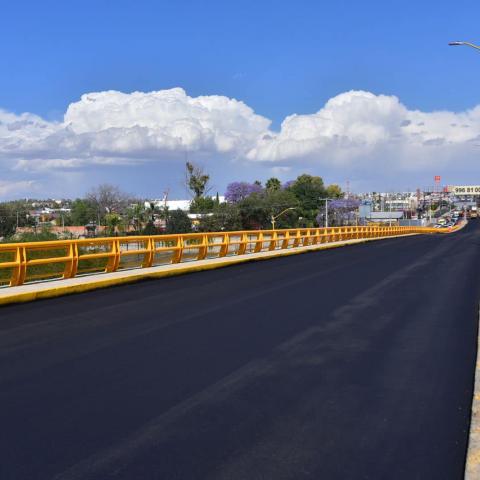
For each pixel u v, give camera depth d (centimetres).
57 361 865
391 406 664
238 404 668
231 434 575
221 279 2027
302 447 544
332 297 1561
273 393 711
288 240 3641
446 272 2273
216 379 771
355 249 4000
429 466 503
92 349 942
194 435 572
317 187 16712
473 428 580
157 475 484
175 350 936
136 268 2145
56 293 1566
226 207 11419
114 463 507
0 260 2166
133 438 564
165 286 1819
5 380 764
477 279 2014
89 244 1872
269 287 1786
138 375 788
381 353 921
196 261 2519
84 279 1777
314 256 3259
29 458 517
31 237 3238
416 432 583
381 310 1344
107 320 1210
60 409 648
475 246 4394
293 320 1212
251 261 2841
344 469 497
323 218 16312
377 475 485
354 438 567
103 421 610
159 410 645
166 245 2644
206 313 1298
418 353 922
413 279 2017
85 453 528
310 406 662
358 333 1077
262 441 558
